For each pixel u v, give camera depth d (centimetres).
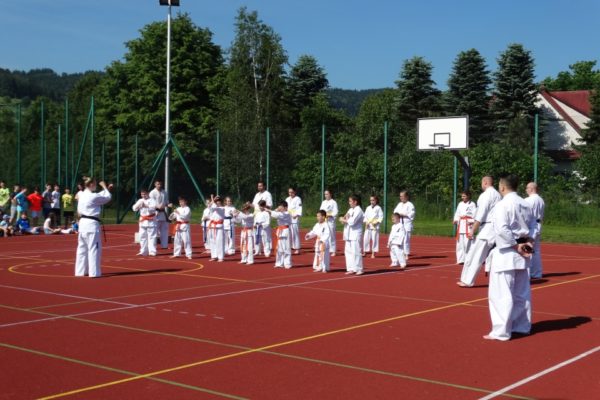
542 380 765
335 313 1165
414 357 865
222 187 3997
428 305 1250
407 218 2123
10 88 15575
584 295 1383
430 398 698
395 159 3894
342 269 1825
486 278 1642
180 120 5697
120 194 3994
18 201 3069
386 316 1139
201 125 5672
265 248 2169
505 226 967
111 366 817
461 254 1925
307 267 1862
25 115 5759
